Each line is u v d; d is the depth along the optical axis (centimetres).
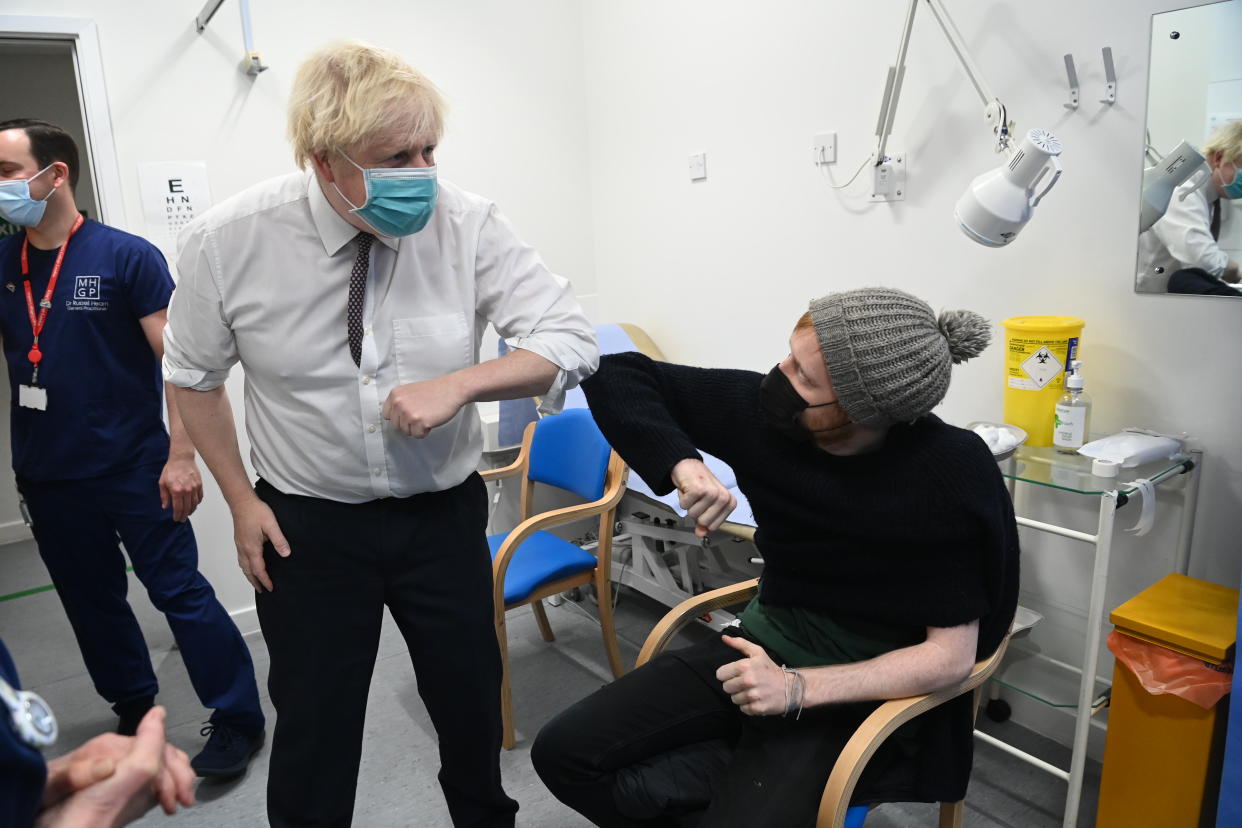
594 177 331
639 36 296
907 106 216
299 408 132
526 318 135
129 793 67
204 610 207
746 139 264
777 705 118
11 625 304
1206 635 152
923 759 130
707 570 285
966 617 120
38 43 240
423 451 135
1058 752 205
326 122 110
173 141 254
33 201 181
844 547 127
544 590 221
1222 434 173
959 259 212
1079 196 187
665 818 136
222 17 255
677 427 138
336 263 126
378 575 140
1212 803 160
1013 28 192
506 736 215
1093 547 197
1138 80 173
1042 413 184
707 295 292
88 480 195
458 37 295
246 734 214
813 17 236
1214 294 167
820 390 118
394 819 192
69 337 189
